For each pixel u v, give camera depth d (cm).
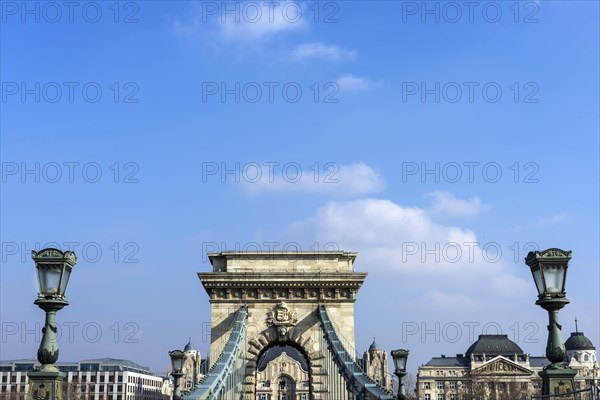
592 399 2052
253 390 7969
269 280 8288
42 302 2458
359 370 6128
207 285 8300
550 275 2305
